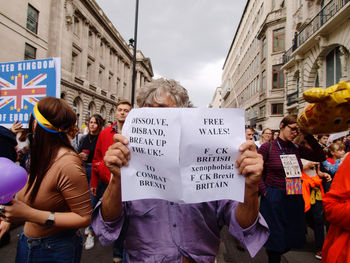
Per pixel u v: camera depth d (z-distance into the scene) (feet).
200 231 3.37
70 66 68.90
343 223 4.16
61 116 4.36
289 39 54.44
